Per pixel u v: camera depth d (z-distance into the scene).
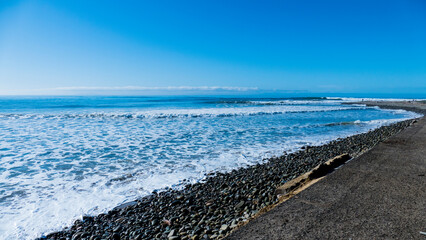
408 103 54.12
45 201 5.04
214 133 13.84
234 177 6.41
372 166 4.59
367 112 31.98
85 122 19.05
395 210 2.81
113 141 11.52
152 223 4.11
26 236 3.81
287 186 4.37
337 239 2.26
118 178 6.45
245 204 4.55
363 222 2.55
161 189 5.70
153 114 23.77
